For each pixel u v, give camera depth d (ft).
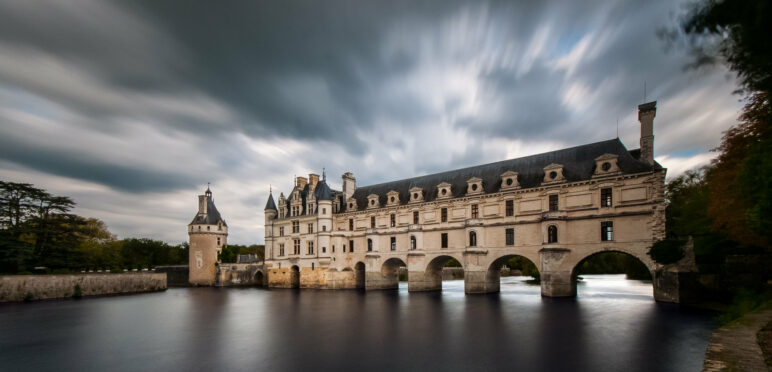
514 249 154.30
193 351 70.54
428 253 181.27
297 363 60.70
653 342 69.00
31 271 202.59
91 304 159.94
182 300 171.01
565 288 139.44
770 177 57.00
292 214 247.09
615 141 142.31
